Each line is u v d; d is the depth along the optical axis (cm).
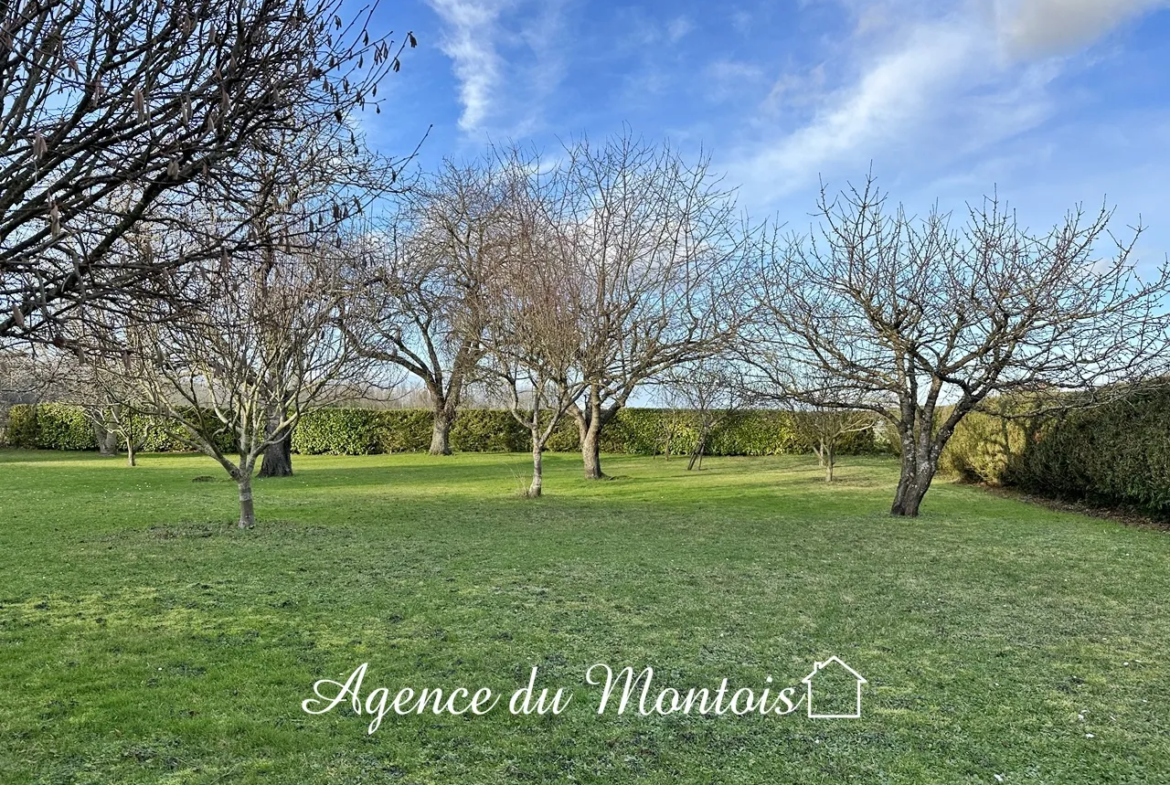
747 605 597
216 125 326
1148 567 764
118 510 1174
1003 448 1530
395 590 634
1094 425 1199
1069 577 714
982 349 1030
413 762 334
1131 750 352
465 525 1035
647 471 2194
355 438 3136
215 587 641
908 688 426
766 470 2178
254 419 1000
